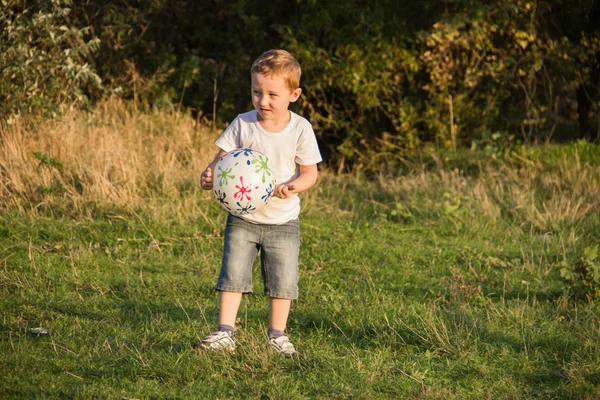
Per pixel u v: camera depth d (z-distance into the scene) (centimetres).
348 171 1532
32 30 1071
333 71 1445
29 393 413
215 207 902
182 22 1603
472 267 765
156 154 1109
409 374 466
